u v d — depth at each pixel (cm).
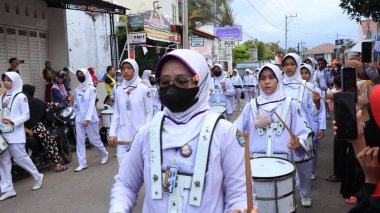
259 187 332
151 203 213
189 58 216
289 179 343
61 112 876
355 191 555
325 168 762
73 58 1473
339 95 220
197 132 212
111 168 815
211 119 213
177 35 1952
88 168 822
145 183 219
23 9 1218
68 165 855
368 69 521
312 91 586
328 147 948
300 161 429
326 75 1505
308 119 603
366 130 215
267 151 432
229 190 211
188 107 217
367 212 209
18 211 582
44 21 1330
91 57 1611
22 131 657
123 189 231
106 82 1212
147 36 1556
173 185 207
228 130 212
